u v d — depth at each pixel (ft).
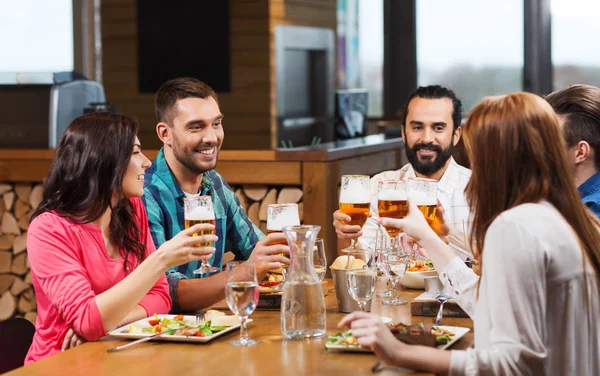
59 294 7.71
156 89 24.06
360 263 7.84
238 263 7.10
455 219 8.77
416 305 8.02
